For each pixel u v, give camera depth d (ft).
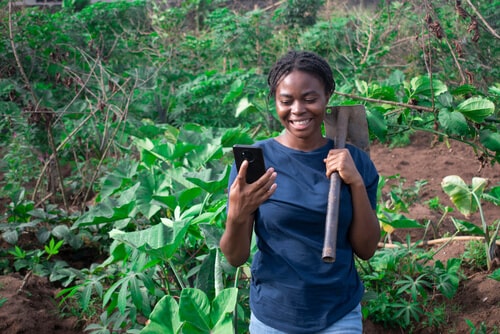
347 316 7.79
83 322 13.42
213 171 14.60
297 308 7.68
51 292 14.66
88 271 13.93
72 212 18.19
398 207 16.05
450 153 26.78
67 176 23.65
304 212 7.57
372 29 34.22
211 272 11.40
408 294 13.87
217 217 11.41
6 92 23.90
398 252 13.84
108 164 21.47
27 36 29.96
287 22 39.27
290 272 7.69
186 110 30.99
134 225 14.58
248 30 36.91
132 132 21.26
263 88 23.70
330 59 34.81
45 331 13.12
